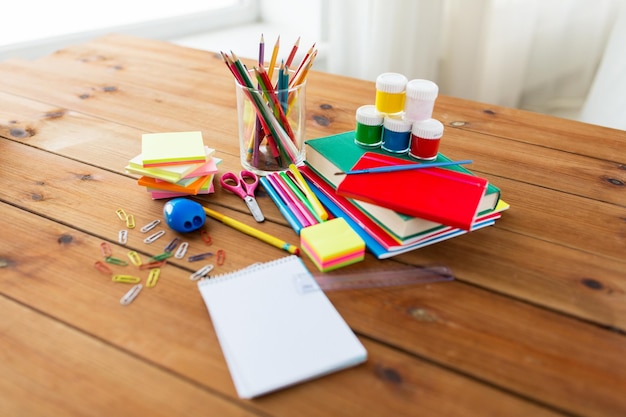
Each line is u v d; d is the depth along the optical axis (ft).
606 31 5.86
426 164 2.40
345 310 1.92
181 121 3.24
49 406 1.59
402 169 2.36
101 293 1.98
